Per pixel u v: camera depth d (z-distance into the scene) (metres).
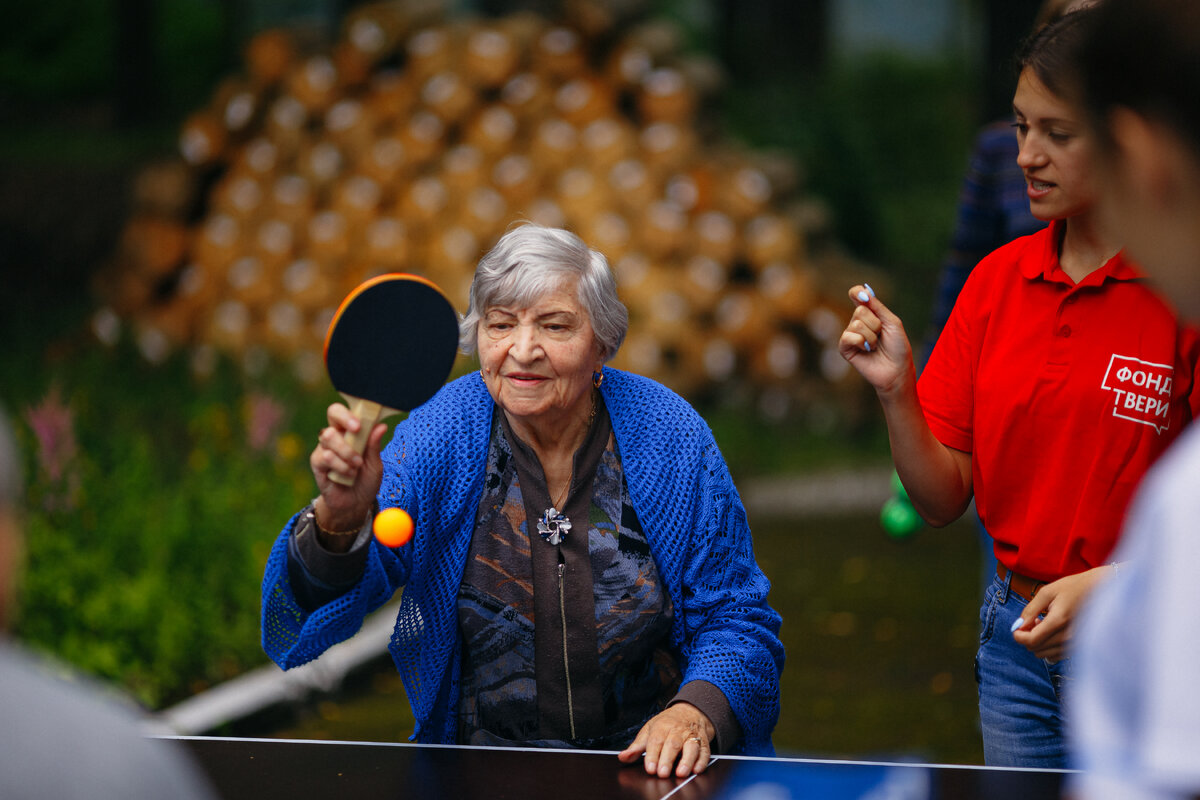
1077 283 5.81
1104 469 5.67
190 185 26.78
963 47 55.88
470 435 6.15
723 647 5.91
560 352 5.84
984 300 6.20
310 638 5.48
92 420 17.30
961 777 4.77
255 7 53.62
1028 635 5.21
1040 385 5.80
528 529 6.04
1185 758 2.40
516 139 24.94
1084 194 5.50
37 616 11.58
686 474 6.19
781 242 24.30
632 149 24.44
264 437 15.32
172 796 2.49
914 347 29.83
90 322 27.50
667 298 23.88
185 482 14.91
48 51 47.81
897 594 15.26
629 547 6.07
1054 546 5.82
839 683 12.38
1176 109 2.58
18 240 34.69
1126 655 2.55
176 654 11.95
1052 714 6.00
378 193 25.27
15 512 2.57
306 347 25.20
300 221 25.69
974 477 6.17
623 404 6.28
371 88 25.97
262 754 5.09
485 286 5.91
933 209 43.31
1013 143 8.37
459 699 6.16
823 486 20.83
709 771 5.02
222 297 26.09
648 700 6.18
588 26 24.83
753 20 42.72
